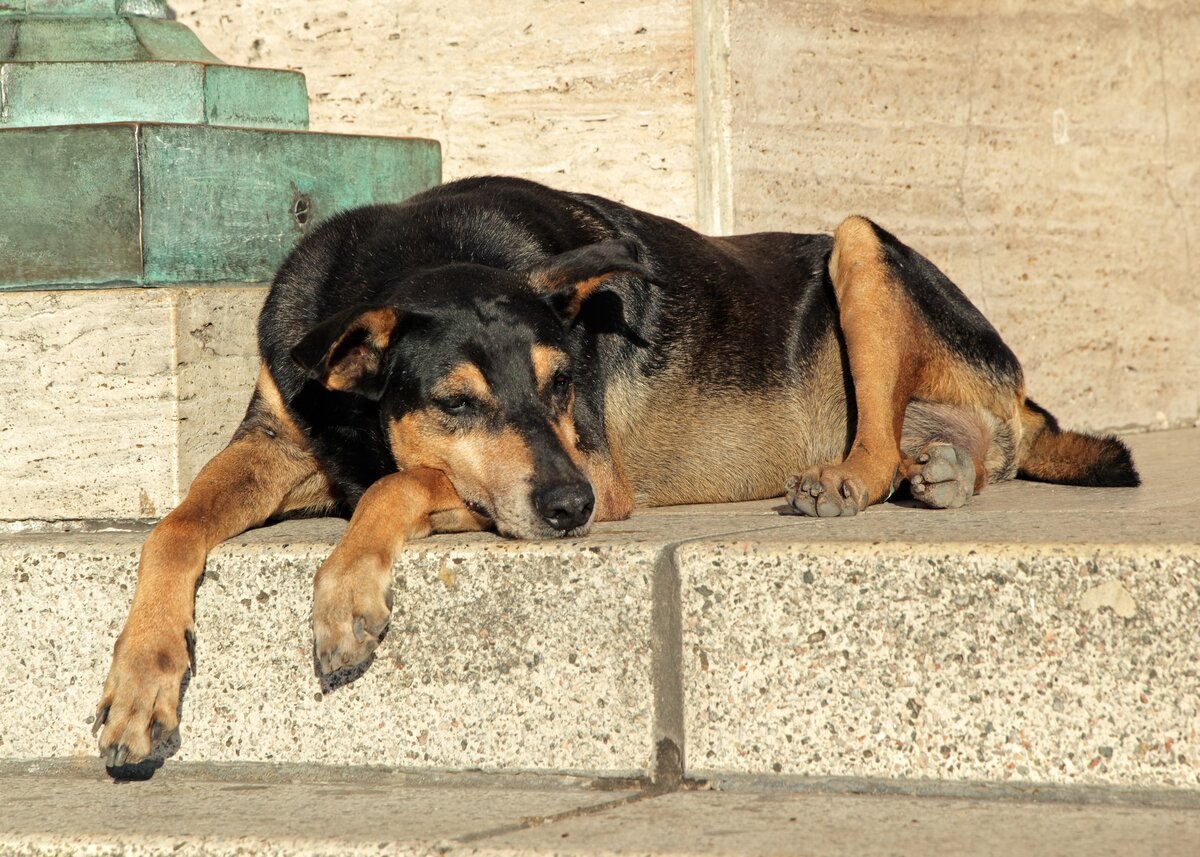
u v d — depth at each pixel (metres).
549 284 6.67
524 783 5.55
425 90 10.11
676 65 9.50
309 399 6.66
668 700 5.49
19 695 6.11
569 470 6.00
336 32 10.26
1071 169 11.28
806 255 8.55
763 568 5.39
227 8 10.45
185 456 7.00
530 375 6.34
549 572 5.52
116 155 7.17
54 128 7.23
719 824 4.87
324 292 6.94
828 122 9.91
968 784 5.22
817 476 6.76
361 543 5.64
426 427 6.33
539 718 5.55
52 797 5.59
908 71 10.34
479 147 10.04
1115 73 11.49
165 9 8.60
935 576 5.24
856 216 8.31
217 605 5.85
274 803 5.38
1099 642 5.12
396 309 6.30
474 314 6.37
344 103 10.30
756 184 9.51
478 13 9.95
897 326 7.84
